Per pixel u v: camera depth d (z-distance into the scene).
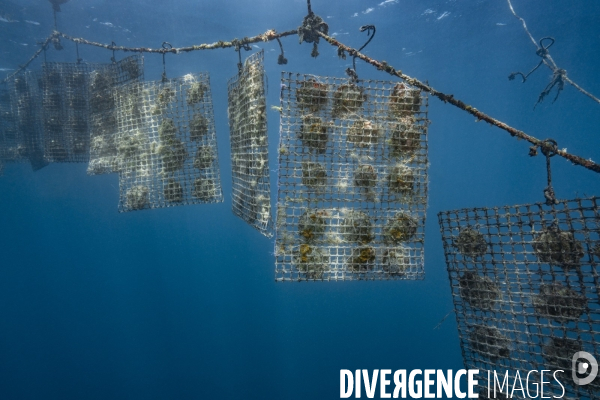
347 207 3.11
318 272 3.02
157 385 12.76
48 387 12.41
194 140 4.37
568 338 2.45
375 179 3.10
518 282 2.70
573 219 2.41
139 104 4.44
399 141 3.12
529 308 2.69
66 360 14.18
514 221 2.78
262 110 2.99
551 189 2.57
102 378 13.07
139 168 4.41
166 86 4.39
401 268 3.08
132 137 4.43
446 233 3.13
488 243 2.83
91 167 4.82
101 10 13.02
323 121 3.05
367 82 3.11
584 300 2.38
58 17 13.05
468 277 2.95
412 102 3.13
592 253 2.33
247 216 3.52
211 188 4.29
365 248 3.07
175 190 4.33
